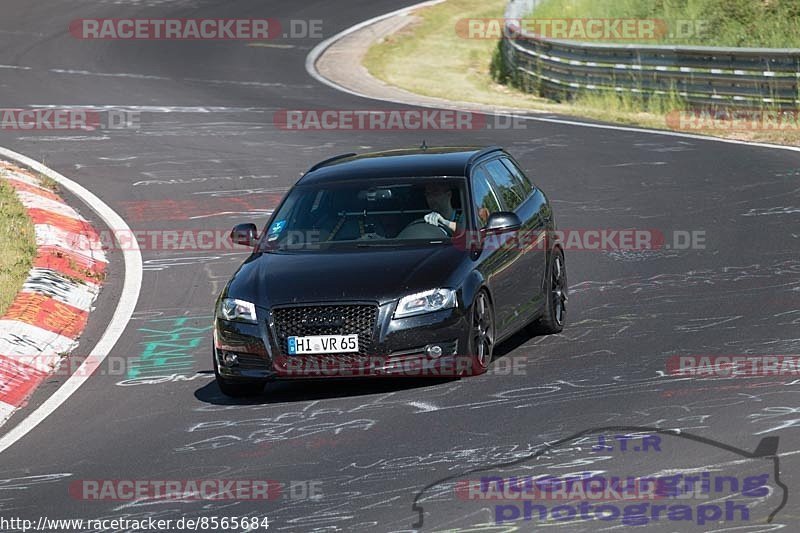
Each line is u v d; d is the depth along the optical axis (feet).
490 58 411.75
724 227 175.94
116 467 95.81
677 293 142.82
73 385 123.95
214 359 113.29
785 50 263.70
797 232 169.07
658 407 98.63
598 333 128.06
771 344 117.08
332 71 372.17
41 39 414.21
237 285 113.60
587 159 234.17
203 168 236.22
